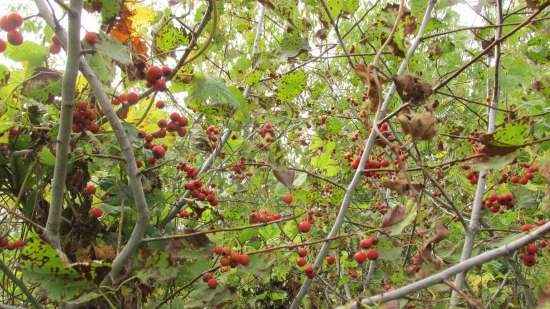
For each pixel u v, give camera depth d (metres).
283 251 2.81
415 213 2.05
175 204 2.87
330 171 3.59
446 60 4.24
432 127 1.82
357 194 5.57
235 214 3.23
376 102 2.20
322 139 4.20
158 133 2.65
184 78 2.21
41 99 2.27
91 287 1.72
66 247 2.35
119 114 2.28
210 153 3.37
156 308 2.31
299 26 2.89
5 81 2.23
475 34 3.21
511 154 1.88
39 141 2.28
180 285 2.61
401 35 2.59
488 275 4.31
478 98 4.45
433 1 2.61
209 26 3.17
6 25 1.88
